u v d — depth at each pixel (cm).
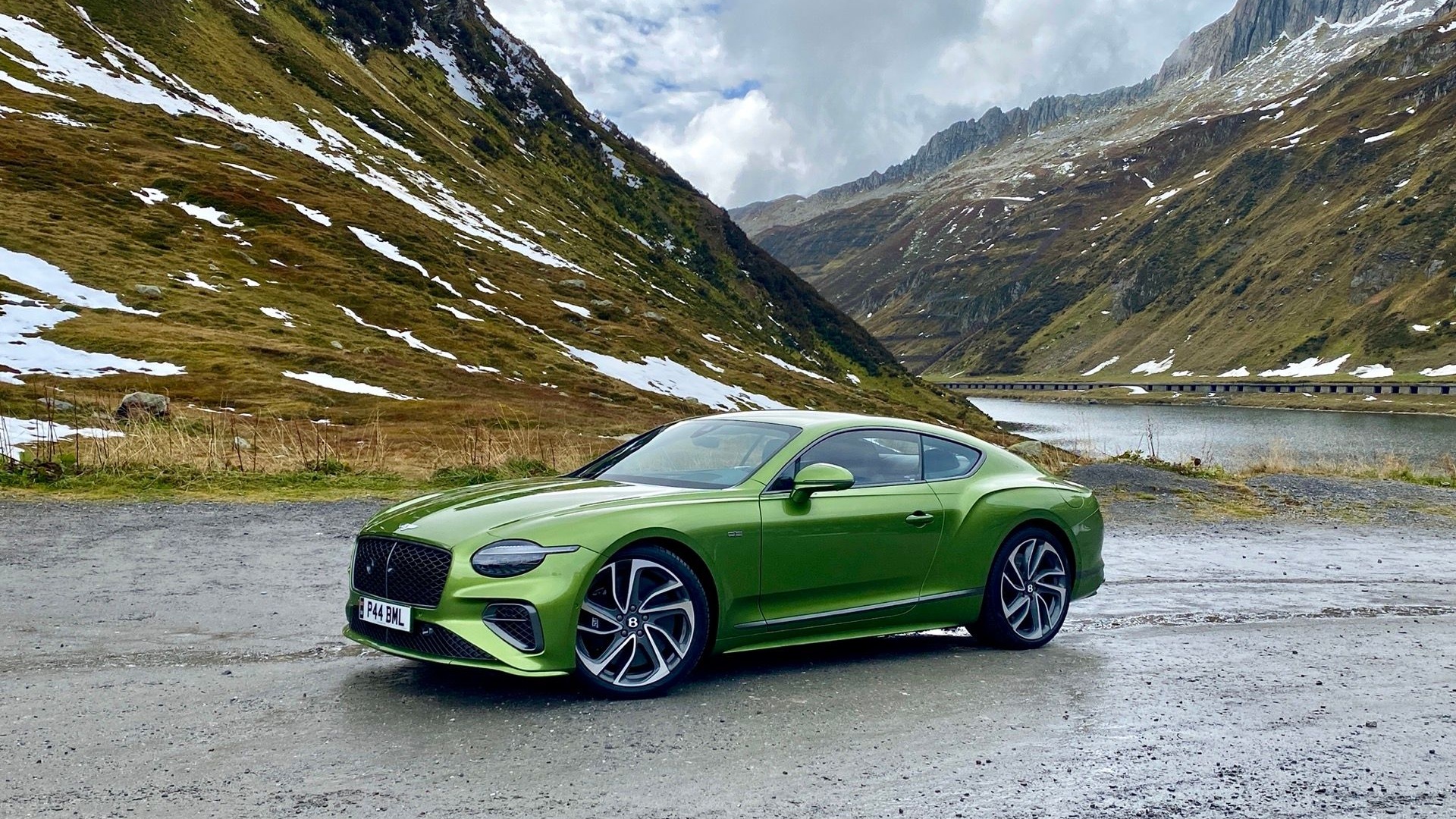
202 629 686
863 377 13675
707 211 15612
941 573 670
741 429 667
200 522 1148
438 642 511
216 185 7706
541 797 400
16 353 4166
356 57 12650
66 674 564
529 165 13275
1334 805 430
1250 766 475
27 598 754
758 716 523
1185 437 8662
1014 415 16138
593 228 12556
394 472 1680
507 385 5772
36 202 6456
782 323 13888
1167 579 1057
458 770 427
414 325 6731
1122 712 559
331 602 787
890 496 650
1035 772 454
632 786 416
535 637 508
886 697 570
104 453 1530
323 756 440
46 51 8738
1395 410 16875
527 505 553
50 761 423
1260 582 1065
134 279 5841
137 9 10200
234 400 4084
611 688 535
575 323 8250
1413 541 1427
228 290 6228
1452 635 823
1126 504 1655
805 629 607
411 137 11375
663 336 8825
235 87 9938
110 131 7931
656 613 546
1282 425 11769
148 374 4303
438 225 9262
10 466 1391
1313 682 650
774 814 393
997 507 695
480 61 15012
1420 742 525
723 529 568
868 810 401
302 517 1214
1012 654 698
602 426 4597
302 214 7912
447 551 513
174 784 400
